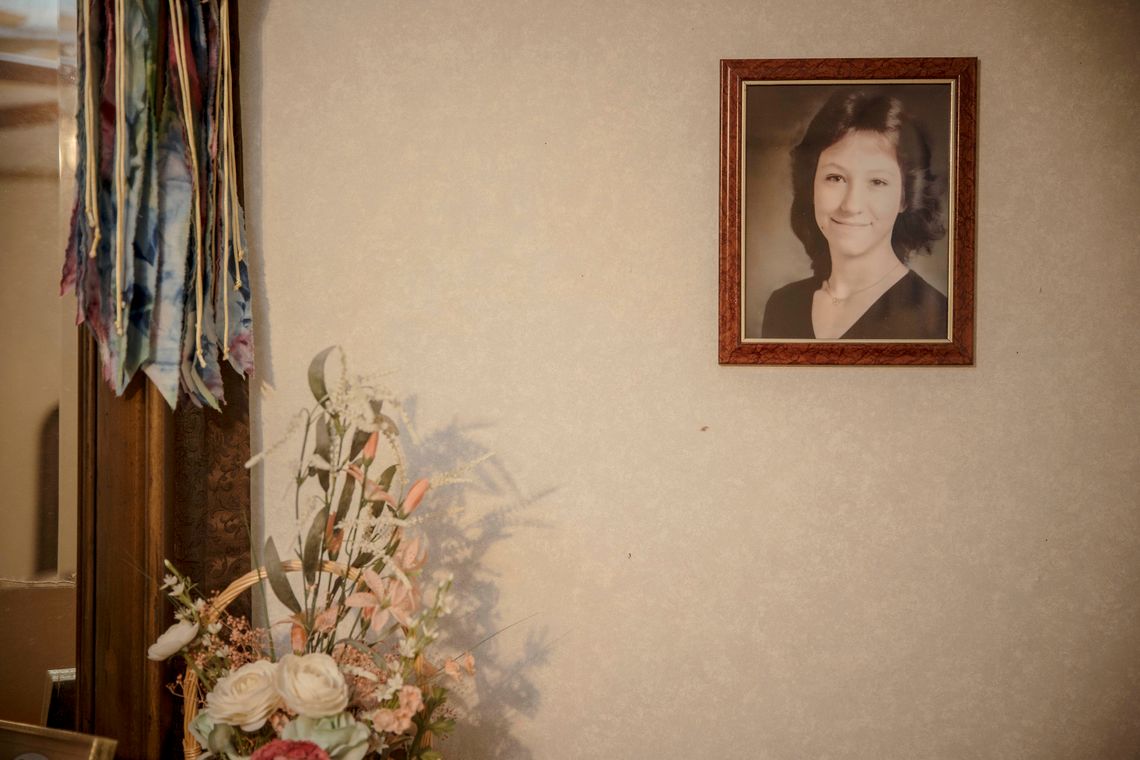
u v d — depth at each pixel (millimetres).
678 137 1800
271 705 1298
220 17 1639
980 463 1787
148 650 1431
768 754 1780
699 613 1791
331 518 1479
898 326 1777
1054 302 1781
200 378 1641
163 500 1582
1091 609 1773
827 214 1779
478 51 1815
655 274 1800
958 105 1763
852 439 1790
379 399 1500
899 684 1779
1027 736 1772
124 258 1491
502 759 1793
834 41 1791
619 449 1801
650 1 1802
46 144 1680
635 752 1788
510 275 1811
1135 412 1771
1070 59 1778
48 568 1676
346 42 1817
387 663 1407
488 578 1805
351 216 1814
